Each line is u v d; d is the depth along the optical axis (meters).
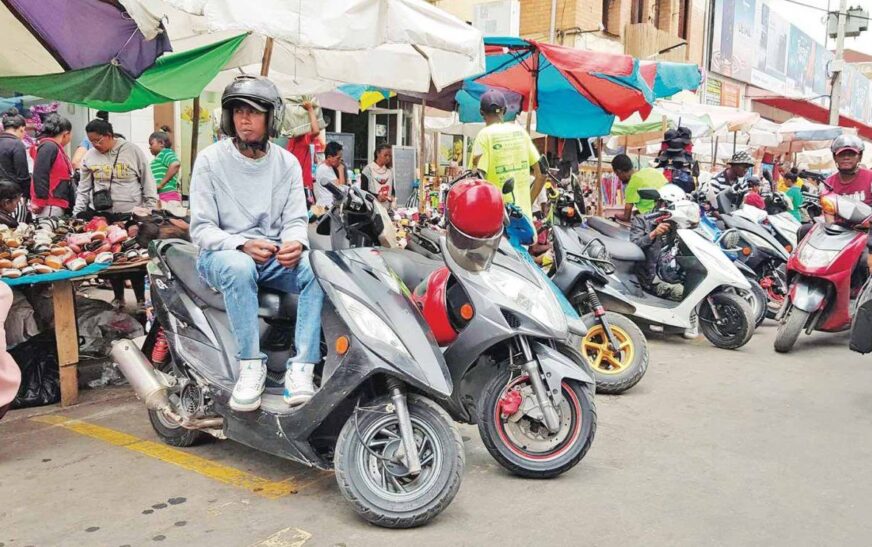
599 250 5.61
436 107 9.22
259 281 3.52
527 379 3.68
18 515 3.22
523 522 3.21
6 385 3.99
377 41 4.71
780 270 8.31
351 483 3.08
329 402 3.13
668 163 9.03
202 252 3.46
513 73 8.88
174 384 3.91
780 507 3.40
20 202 6.33
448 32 5.13
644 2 17.78
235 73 7.75
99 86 5.18
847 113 33.41
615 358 5.21
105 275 5.78
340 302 3.13
